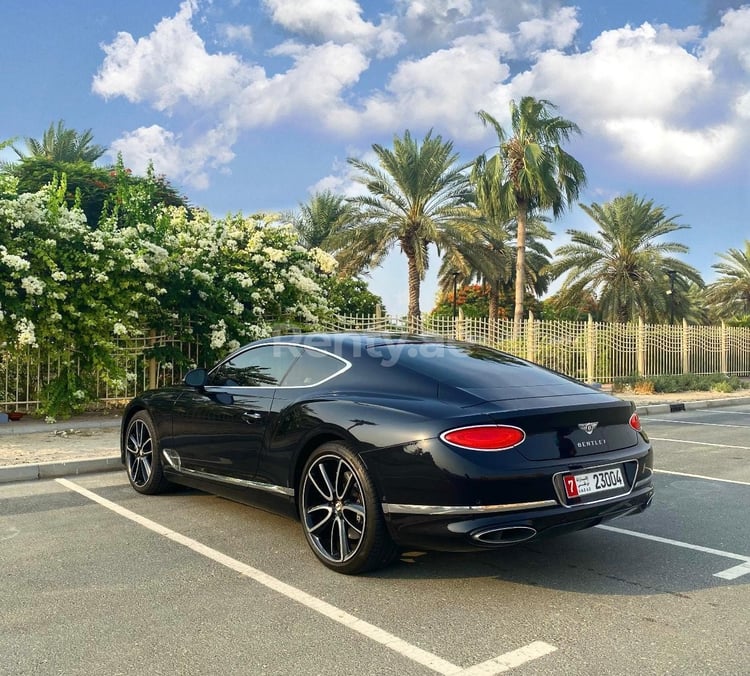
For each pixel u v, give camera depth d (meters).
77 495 6.22
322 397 4.42
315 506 4.34
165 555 4.51
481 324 17.03
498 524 3.59
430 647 3.17
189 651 3.12
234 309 11.82
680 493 6.51
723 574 4.20
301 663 3.01
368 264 25.67
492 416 3.74
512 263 35.03
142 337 11.41
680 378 19.97
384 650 3.14
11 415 10.23
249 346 5.45
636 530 5.18
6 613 3.55
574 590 3.91
